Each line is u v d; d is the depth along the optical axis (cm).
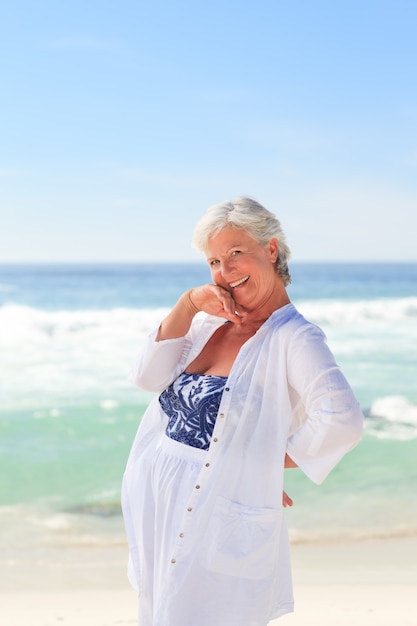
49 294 4259
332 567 634
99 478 969
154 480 289
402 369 1764
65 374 1662
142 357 303
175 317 299
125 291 4503
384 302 2964
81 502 872
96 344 2100
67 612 525
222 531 267
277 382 273
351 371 1748
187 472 277
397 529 752
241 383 275
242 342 290
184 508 273
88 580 618
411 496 867
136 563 292
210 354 296
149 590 285
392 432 1180
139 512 294
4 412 1321
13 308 2389
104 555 693
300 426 278
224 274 284
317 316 2830
